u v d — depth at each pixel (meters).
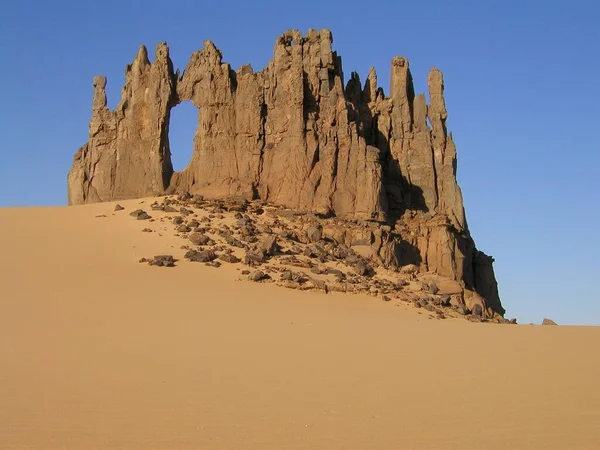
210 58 81.75
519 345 42.78
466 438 23.56
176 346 39.91
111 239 68.19
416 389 30.77
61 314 48.50
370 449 22.27
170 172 81.88
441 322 54.38
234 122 80.38
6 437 23.25
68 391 29.50
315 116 78.50
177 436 23.47
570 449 22.55
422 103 84.31
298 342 42.03
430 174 81.94
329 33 80.56
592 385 31.78
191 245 66.56
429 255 75.44
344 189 76.06
